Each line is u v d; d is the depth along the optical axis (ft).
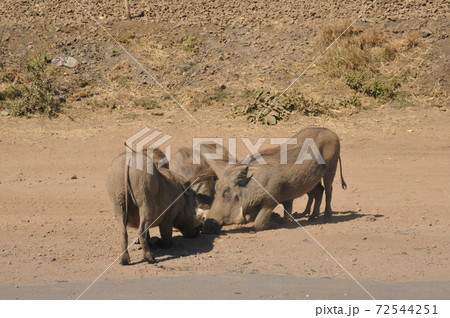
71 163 53.78
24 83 68.95
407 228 39.70
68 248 36.01
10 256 34.45
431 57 72.13
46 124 62.34
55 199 45.68
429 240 37.35
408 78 69.87
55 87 67.87
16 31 75.56
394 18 77.71
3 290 28.53
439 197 46.44
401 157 55.77
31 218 41.91
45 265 32.89
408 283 29.71
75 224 40.63
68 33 76.28
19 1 81.71
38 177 50.57
